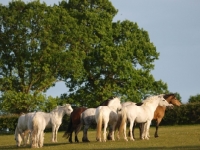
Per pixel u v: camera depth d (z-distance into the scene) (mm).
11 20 64500
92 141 37000
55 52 65438
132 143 34062
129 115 36156
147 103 37375
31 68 65188
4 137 53031
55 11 67312
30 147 34719
